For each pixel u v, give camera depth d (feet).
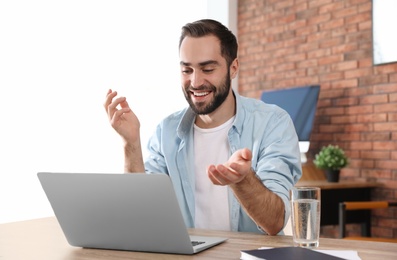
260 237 4.70
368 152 12.78
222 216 6.01
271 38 15.23
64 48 13.03
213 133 6.25
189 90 5.85
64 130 13.01
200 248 4.09
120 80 14.11
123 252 4.19
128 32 14.26
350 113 13.17
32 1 12.50
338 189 12.05
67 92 13.07
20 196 12.24
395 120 12.19
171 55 15.14
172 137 6.40
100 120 13.67
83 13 13.38
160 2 14.90
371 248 4.07
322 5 13.84
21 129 12.30
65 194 4.22
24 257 4.04
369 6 12.74
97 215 4.18
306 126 13.20
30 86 12.45
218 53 5.73
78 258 3.99
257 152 5.99
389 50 12.24
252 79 15.83
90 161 13.47
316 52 13.99
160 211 3.91
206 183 6.16
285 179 5.40
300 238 4.07
